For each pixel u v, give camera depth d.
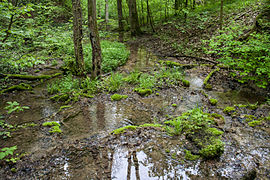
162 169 3.28
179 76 8.07
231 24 11.52
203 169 3.22
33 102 6.38
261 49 5.59
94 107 6.05
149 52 13.58
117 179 3.12
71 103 6.32
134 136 4.21
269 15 8.44
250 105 5.40
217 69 8.38
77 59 8.36
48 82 8.17
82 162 3.54
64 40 12.17
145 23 23.97
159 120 5.13
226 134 4.15
